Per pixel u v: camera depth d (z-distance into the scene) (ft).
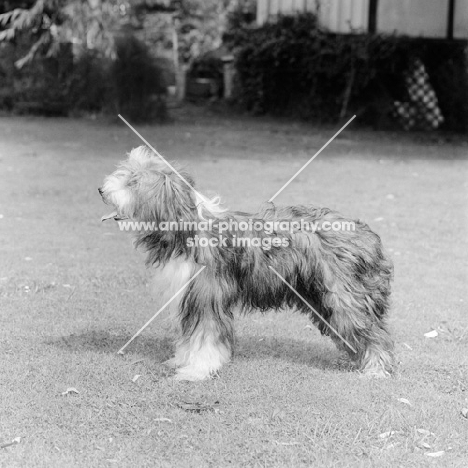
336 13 81.56
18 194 42.52
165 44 118.42
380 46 76.38
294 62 81.76
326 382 19.12
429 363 20.70
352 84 78.48
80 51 82.33
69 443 15.81
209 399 17.95
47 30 82.53
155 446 15.70
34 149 59.47
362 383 19.11
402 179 50.49
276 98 85.40
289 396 18.20
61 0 79.25
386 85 79.05
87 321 23.41
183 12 120.57
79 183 46.11
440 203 42.70
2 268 28.53
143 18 117.60
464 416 17.47
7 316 23.54
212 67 101.65
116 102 77.71
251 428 16.53
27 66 82.48
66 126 73.97
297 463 15.14
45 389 18.38
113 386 18.61
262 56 83.71
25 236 33.50
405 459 15.43
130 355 20.67
